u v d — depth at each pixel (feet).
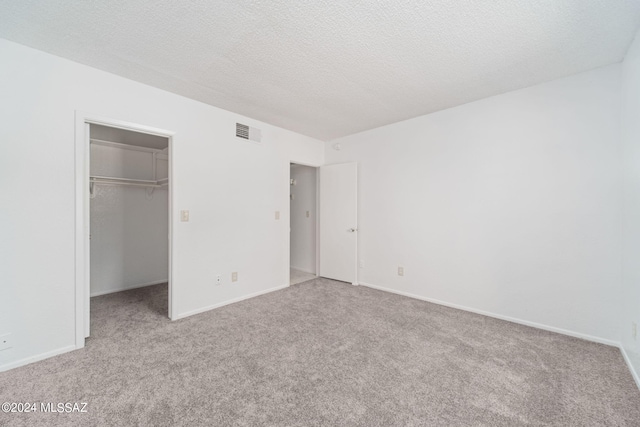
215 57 6.66
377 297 11.06
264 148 11.51
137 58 6.72
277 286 12.10
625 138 6.59
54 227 6.56
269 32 5.70
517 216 8.55
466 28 5.57
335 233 13.67
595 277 7.32
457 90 8.52
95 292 11.43
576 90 7.54
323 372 5.94
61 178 6.64
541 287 8.15
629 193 6.34
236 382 5.58
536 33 5.75
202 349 6.88
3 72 5.95
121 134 10.38
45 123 6.44
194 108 9.20
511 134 8.64
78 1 4.82
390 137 11.78
